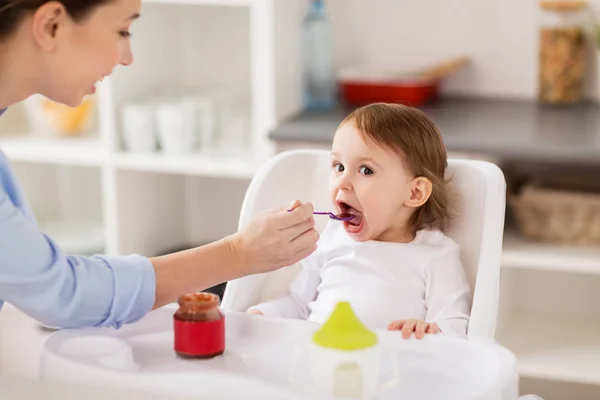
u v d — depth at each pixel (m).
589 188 2.69
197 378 1.17
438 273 1.73
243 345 1.37
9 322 3.10
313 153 1.85
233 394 1.15
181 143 2.87
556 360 2.52
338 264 1.82
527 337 2.70
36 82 1.28
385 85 2.88
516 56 2.98
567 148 2.34
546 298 2.92
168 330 1.40
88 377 1.20
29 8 1.21
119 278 1.27
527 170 2.89
